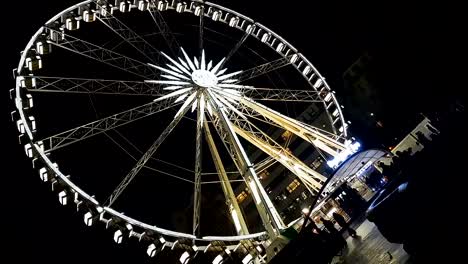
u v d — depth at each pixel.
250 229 58.94
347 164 20.47
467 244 10.13
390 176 16.97
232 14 35.22
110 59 25.23
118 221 23.70
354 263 14.98
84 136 22.88
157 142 24.31
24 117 23.88
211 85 27.83
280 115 29.20
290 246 16.16
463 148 13.09
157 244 24.69
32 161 23.66
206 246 24.80
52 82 23.78
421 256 11.36
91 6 29.95
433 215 12.02
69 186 22.77
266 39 35.41
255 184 24.09
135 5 31.84
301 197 57.53
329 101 34.91
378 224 13.30
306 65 34.91
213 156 28.22
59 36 27.27
